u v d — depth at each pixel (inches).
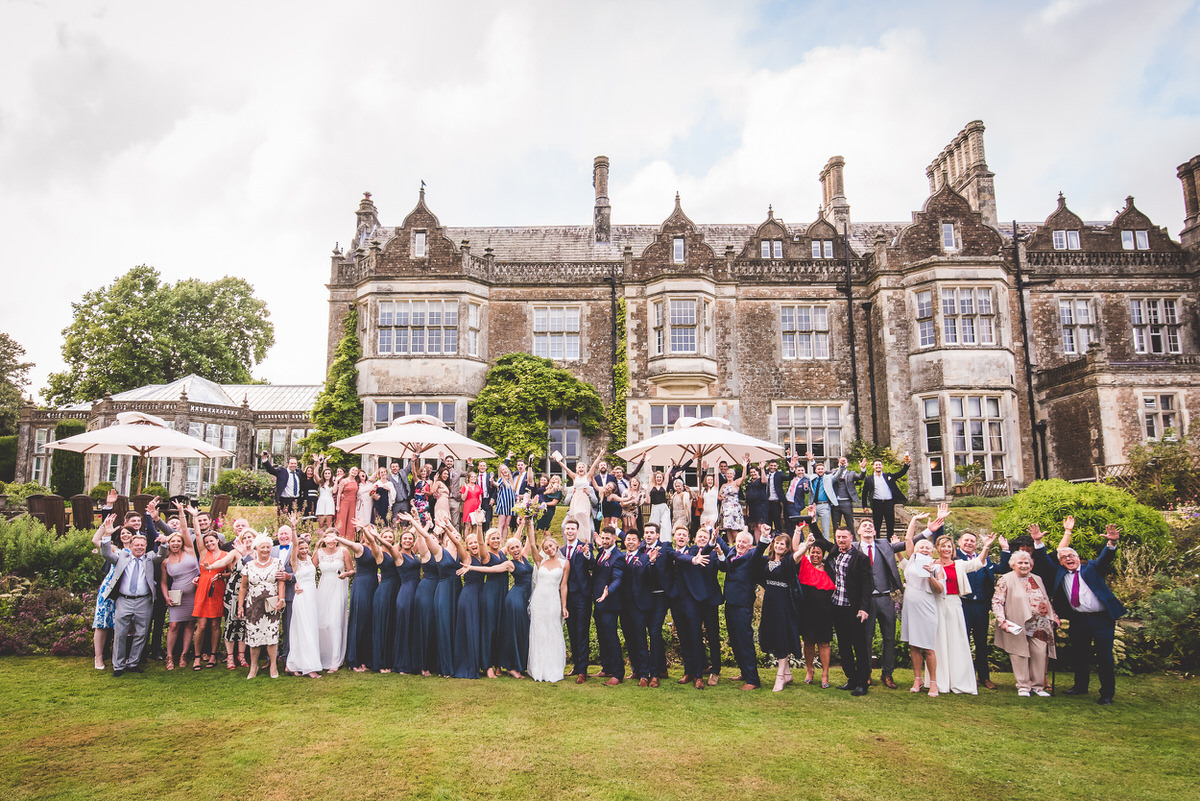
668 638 404.2
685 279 850.1
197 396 1225.4
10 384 1631.4
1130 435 751.1
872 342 863.7
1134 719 281.6
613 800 205.5
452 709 281.9
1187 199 914.1
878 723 272.8
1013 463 782.5
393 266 865.5
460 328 850.1
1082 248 927.7
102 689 303.3
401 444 574.2
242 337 1673.2
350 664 345.7
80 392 1469.0
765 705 295.7
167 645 350.0
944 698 309.1
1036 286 889.5
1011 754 242.2
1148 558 430.3
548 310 890.1
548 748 242.5
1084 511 434.9
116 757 231.5
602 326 883.4
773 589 327.9
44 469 1295.5
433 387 837.2
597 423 850.8
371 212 1048.2
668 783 217.0
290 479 583.8
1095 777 224.2
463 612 339.3
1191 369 762.2
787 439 857.5
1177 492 612.4
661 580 335.3
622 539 469.7
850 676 320.8
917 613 317.7
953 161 1000.2
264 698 292.8
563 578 341.4
